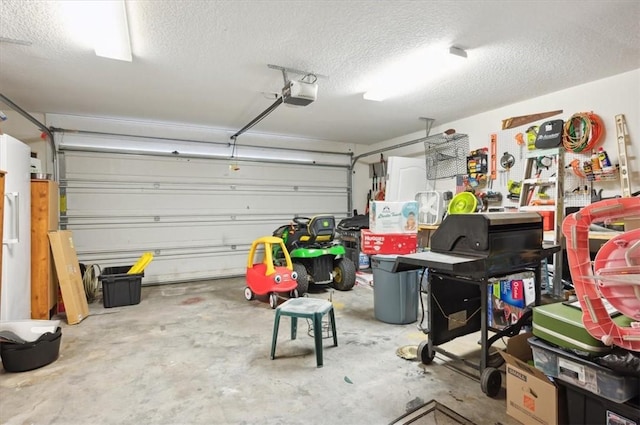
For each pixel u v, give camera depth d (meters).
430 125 5.45
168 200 5.61
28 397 2.12
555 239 3.21
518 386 1.83
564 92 3.79
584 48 2.82
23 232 3.28
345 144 7.17
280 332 3.25
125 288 4.23
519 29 2.52
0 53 2.88
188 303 4.35
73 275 3.76
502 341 2.75
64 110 4.68
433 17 2.37
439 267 1.98
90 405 2.03
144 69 3.26
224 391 2.17
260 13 2.30
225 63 3.13
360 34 2.60
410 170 5.54
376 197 7.00
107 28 2.37
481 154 4.68
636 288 1.26
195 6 2.22
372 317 3.67
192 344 2.96
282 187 6.55
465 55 2.85
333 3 2.20
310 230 4.78
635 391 1.44
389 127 5.70
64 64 3.12
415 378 2.31
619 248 1.30
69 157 4.97
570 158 3.65
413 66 3.17
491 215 2.11
